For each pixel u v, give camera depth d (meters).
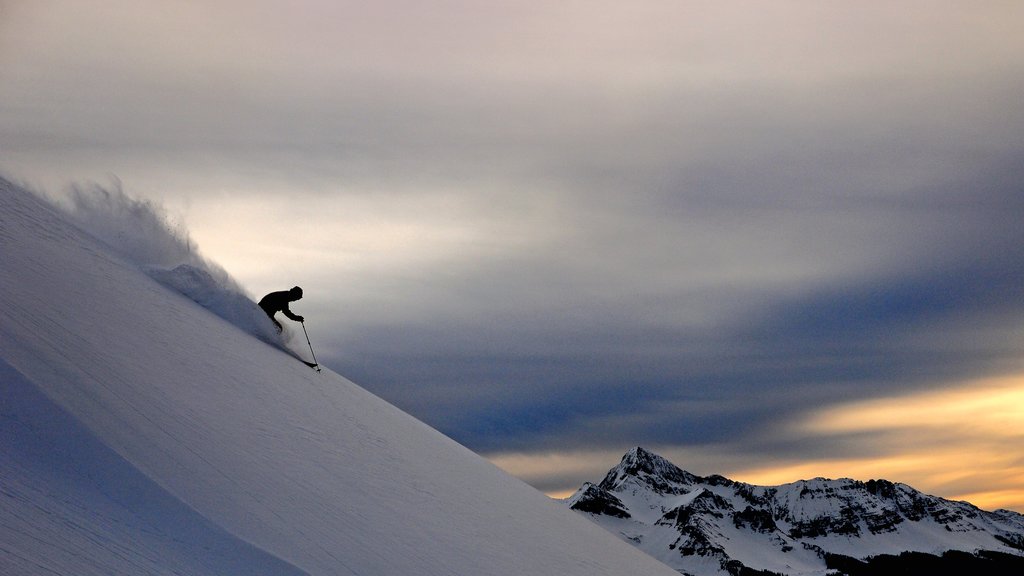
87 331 13.70
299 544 10.82
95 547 8.05
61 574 7.25
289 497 12.27
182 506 9.79
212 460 11.84
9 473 8.56
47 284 14.73
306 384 20.08
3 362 10.34
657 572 22.30
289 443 14.78
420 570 12.38
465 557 14.27
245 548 9.70
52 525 8.02
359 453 16.88
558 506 25.62
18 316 12.45
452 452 23.89
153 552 8.61
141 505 9.43
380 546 12.45
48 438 9.58
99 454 9.79
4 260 14.61
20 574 6.89
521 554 16.47
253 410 15.34
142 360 14.09
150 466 10.45
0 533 7.40
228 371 16.70
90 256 18.44
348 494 14.03
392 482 16.33
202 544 9.35
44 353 11.65
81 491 9.02
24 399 9.93
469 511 17.62
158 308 17.98
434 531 14.80
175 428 12.12
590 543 21.58
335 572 10.57
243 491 11.45
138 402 12.17
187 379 14.65
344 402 20.86
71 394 10.93
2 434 9.20
